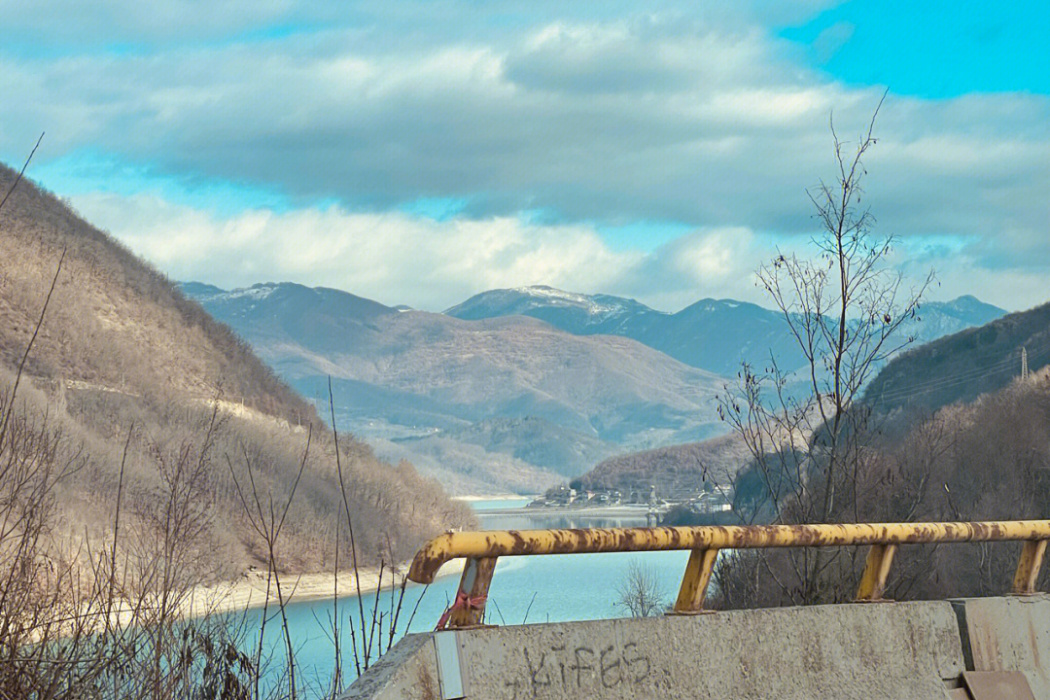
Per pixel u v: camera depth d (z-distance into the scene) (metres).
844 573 11.81
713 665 5.14
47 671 6.03
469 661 4.51
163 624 6.51
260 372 187.62
